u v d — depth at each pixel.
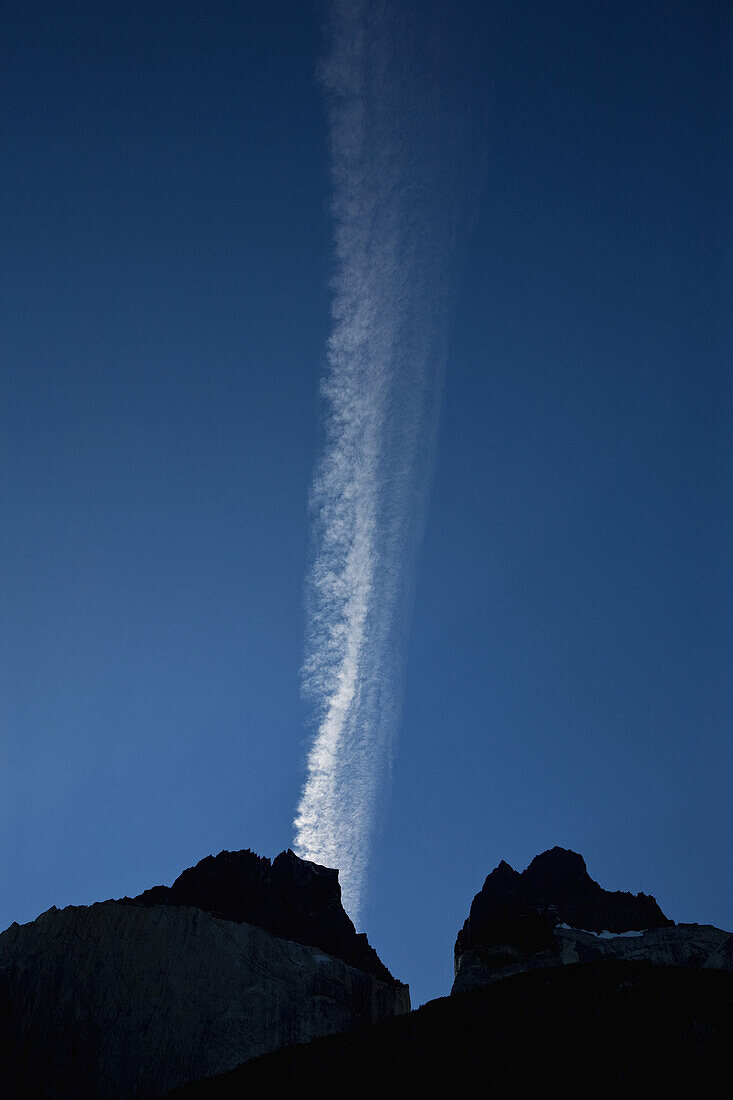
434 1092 99.56
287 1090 105.00
